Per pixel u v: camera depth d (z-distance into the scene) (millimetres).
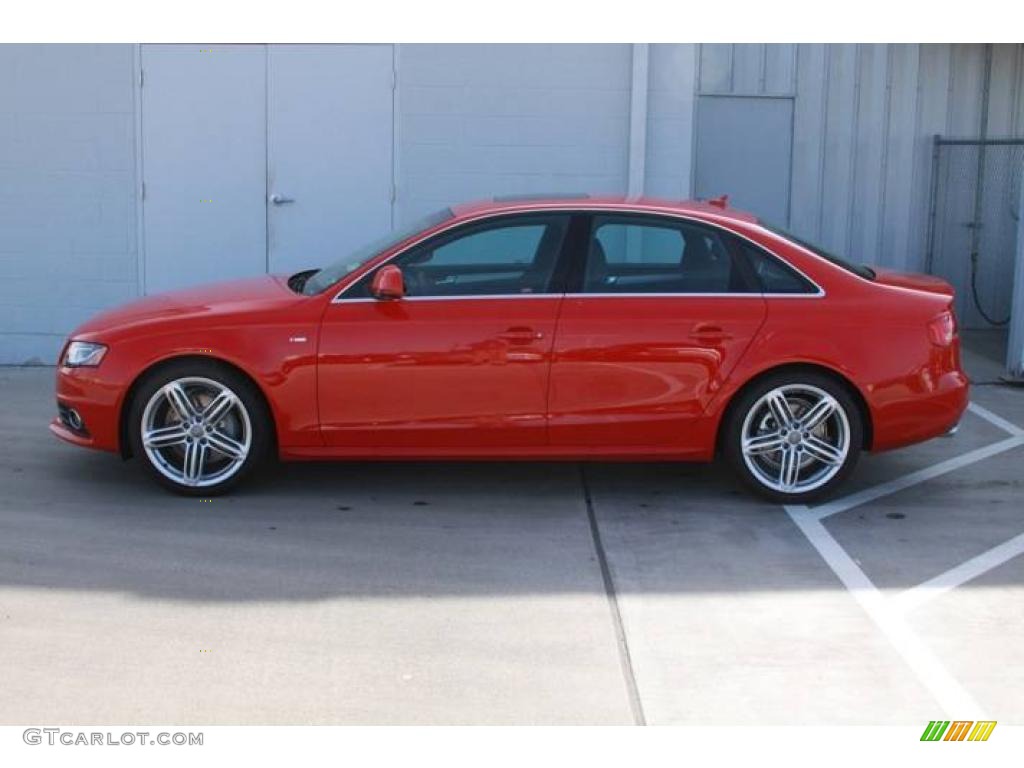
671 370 6727
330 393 6742
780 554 6266
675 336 6719
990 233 12250
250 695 4734
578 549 6320
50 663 4984
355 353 6719
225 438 6922
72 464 7719
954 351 6895
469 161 10555
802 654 5117
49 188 10453
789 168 11922
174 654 5070
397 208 10602
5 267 10539
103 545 6301
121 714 4598
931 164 12125
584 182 10602
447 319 6723
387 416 6773
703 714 4625
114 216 10516
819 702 4723
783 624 5406
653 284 6820
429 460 7266
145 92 10367
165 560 6102
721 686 4840
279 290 7223
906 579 5941
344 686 4809
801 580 5918
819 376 6785
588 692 4781
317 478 7480
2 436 8359
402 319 6730
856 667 5008
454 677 4887
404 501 7074
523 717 4590
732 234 6871
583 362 6723
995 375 10398
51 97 10336
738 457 6891
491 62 10430
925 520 6801
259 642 5184
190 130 10430
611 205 6934
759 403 6809
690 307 6758
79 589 5730
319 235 10617
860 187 12023
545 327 6711
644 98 10422
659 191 10672
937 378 6797
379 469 7684
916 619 5473
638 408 6766
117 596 5652
